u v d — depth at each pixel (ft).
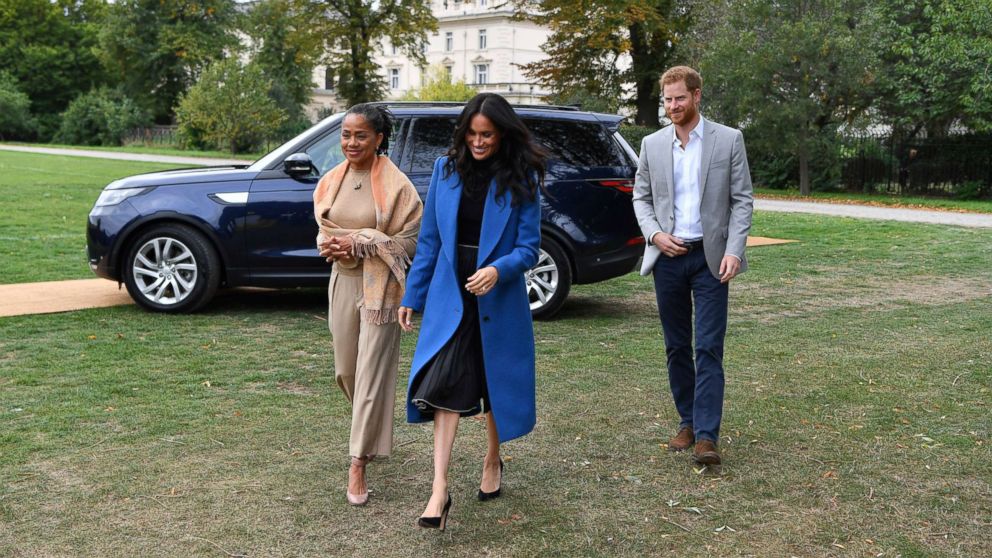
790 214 62.90
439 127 25.94
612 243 26.03
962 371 20.39
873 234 49.93
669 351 15.17
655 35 107.55
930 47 77.66
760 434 15.92
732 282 33.55
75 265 34.04
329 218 12.96
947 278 34.73
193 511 12.23
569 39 108.27
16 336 22.38
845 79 79.61
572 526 11.98
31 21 242.99
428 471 14.01
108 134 208.23
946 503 12.87
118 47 221.66
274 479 13.47
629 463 14.43
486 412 12.61
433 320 11.95
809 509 12.63
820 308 28.43
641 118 114.62
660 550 11.30
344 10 135.13
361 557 10.98
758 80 80.64
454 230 11.92
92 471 13.61
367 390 12.51
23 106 224.53
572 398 18.02
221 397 17.70
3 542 11.14
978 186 82.48
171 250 25.72
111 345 21.71
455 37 273.13
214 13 222.07
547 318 26.48
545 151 12.06
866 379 19.67
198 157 143.84
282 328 24.20
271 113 157.28
